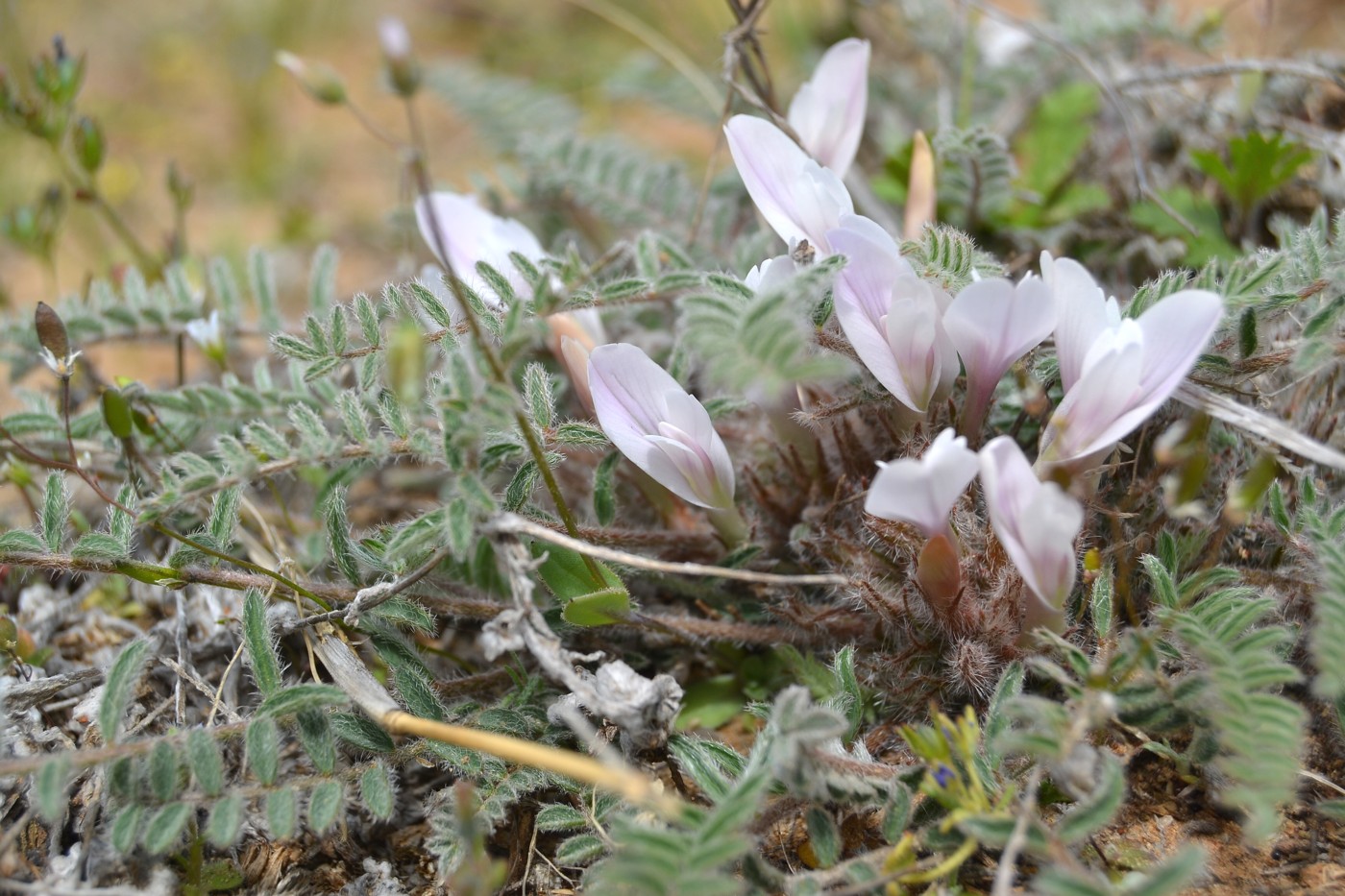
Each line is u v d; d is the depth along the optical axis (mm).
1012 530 317
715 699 351
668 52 422
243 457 328
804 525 347
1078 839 311
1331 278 332
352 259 485
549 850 335
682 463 335
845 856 328
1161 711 320
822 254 339
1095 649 334
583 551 324
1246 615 317
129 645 324
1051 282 327
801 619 342
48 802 311
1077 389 322
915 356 329
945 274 332
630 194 402
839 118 364
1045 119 398
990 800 319
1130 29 411
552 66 605
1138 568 340
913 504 318
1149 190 375
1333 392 350
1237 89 396
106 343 385
